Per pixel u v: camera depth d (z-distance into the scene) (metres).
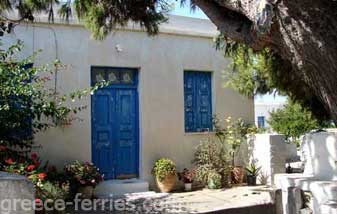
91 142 10.28
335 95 3.73
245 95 11.92
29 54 9.58
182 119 11.43
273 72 7.48
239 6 4.14
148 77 11.02
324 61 3.68
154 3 6.49
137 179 10.77
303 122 16.25
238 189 10.65
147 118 10.95
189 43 11.68
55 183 8.23
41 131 9.50
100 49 10.44
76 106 10.04
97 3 6.48
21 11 6.74
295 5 3.63
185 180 10.78
